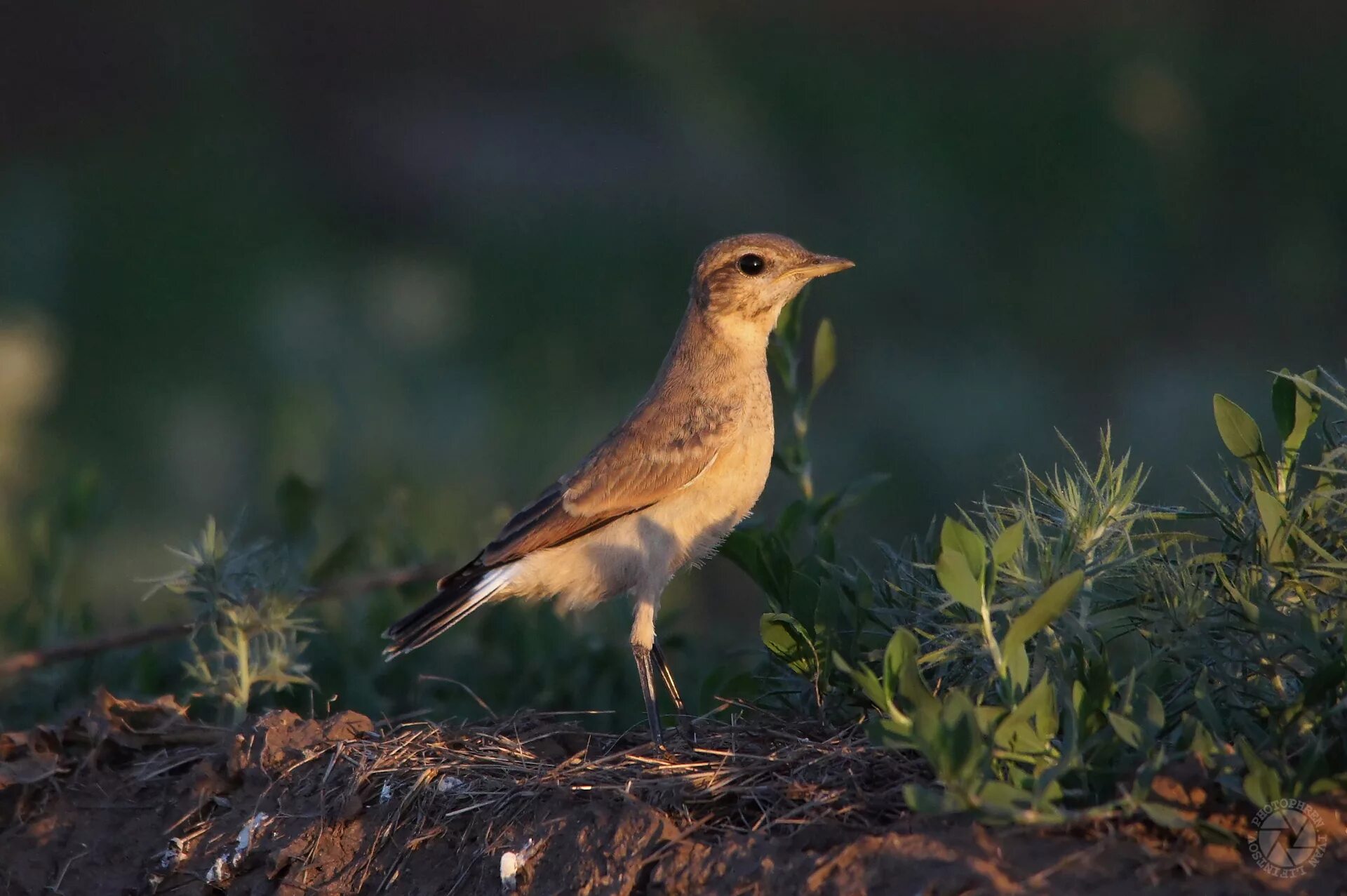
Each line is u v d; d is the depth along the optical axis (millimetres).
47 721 12289
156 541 18625
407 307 25469
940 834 7617
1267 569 8734
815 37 36312
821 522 11836
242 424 21906
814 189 30547
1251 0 35031
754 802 8516
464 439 21344
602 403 23469
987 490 20312
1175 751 7828
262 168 33594
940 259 27547
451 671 12875
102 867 9609
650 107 34531
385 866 9000
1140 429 21859
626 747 9984
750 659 14102
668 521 11289
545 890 8305
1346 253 27641
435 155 34281
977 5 37312
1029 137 29641
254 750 9836
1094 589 8812
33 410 21297
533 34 39062
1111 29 33625
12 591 15992
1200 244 27828
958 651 8789
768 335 11805
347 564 13453
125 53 37031
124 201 29922
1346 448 8664
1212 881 7172
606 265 28500
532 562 11305
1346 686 7949
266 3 39188
